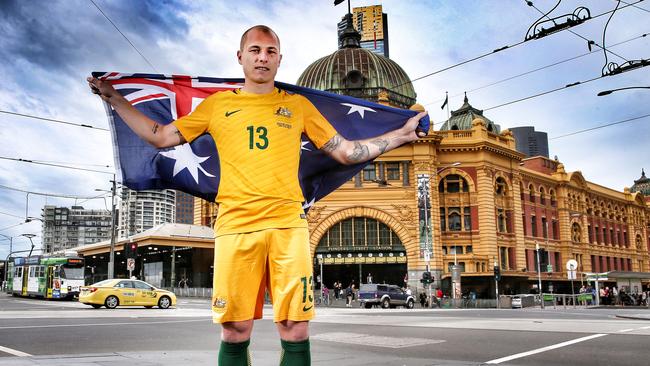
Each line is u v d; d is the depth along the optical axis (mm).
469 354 8539
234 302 3023
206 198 3766
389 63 55000
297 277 3012
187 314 20094
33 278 37188
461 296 43844
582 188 63375
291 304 3002
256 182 3088
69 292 33688
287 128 3260
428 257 37844
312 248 45219
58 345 9680
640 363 7469
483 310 29000
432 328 13398
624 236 73188
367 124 3855
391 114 3883
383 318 18266
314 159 3717
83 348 9273
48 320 15852
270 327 14555
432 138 45781
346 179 3852
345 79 51906
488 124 55125
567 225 59312
